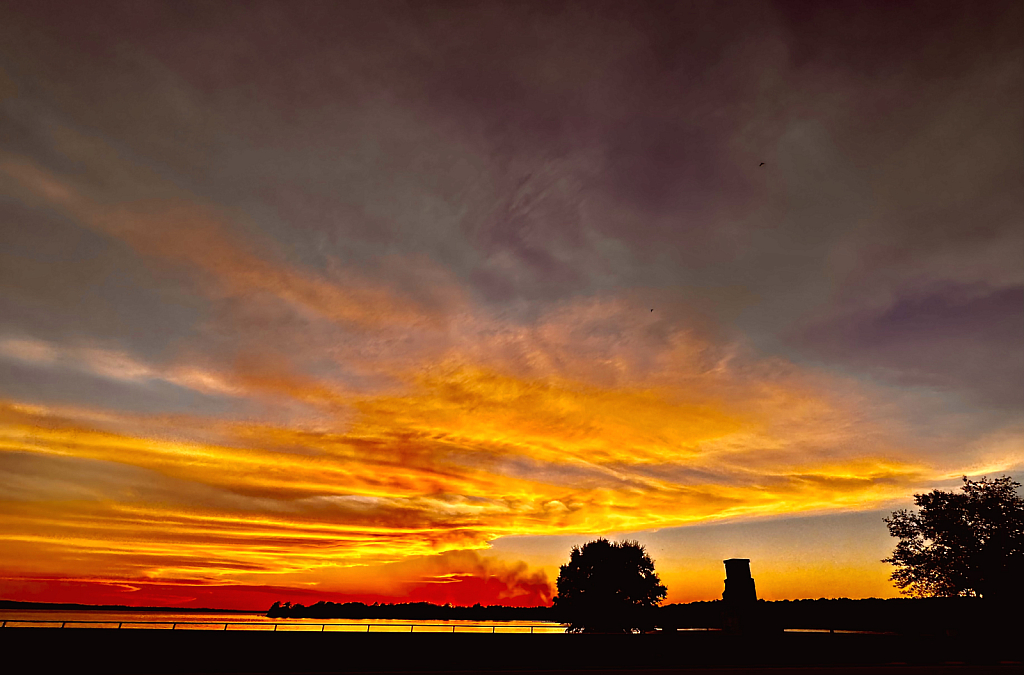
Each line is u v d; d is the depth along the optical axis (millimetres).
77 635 23391
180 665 24172
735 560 34781
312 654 26094
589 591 57812
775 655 31984
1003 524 41125
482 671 26734
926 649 34594
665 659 30781
